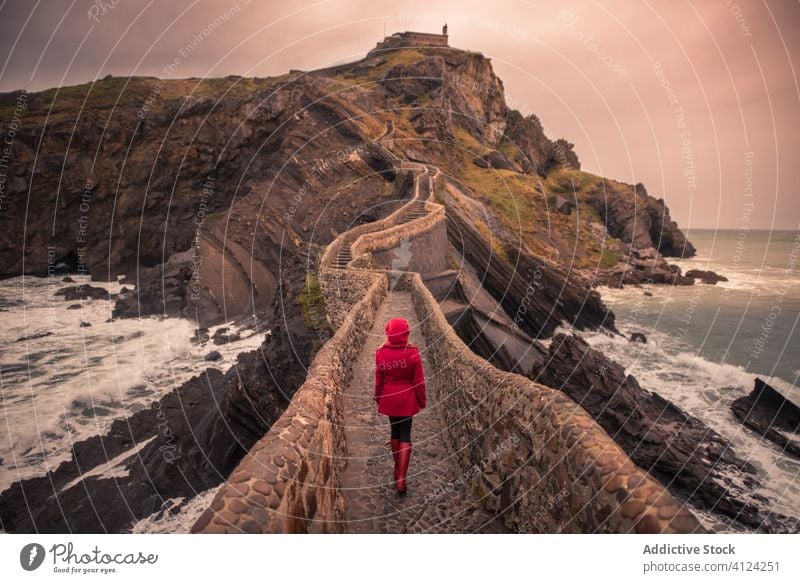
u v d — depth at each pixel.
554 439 3.04
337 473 4.34
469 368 5.11
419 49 88.69
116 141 61.34
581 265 59.16
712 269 78.69
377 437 5.83
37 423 23.36
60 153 58.72
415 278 17.50
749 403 24.36
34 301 47.78
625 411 21.48
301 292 24.08
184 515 15.62
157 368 30.62
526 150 87.94
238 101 64.94
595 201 78.31
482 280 40.97
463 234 43.16
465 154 74.44
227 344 35.00
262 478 2.57
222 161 63.09
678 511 2.16
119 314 42.22
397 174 52.75
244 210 52.34
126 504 15.91
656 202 82.50
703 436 20.62
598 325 43.28
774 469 18.20
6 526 15.67
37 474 18.84
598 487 2.51
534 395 3.50
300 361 19.73
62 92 65.56
